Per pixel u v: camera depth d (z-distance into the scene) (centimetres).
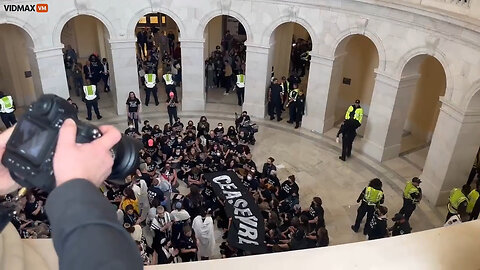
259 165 1532
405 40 1360
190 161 1350
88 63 1950
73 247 96
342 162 1567
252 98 1817
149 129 1502
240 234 1020
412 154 1633
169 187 1196
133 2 1644
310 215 1120
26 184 126
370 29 1452
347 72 1925
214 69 2062
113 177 154
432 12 1220
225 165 1293
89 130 126
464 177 1312
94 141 121
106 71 1991
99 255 95
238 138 1630
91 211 103
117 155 151
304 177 1482
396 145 1572
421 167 1553
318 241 1034
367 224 1218
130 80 1777
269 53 1716
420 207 1350
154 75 1853
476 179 1489
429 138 1711
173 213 1028
